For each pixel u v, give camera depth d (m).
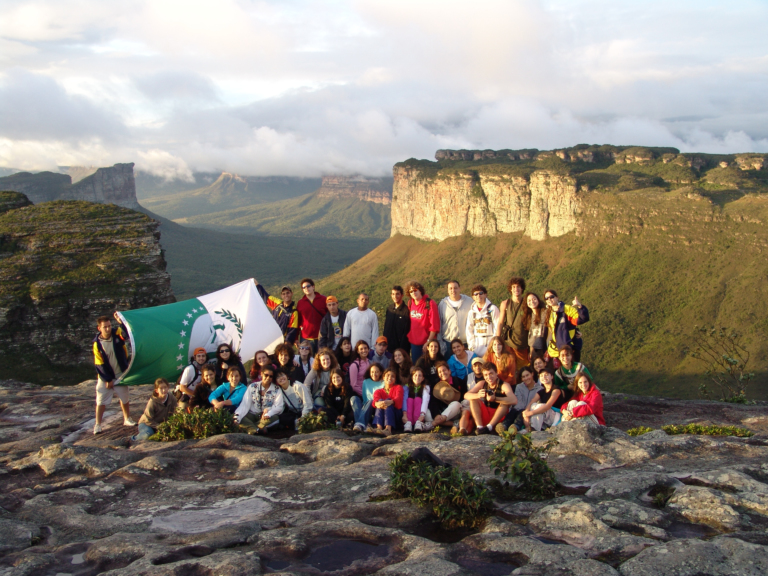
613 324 119.62
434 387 13.03
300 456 9.71
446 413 12.70
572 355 12.32
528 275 153.00
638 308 121.06
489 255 173.75
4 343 62.72
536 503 6.76
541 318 13.68
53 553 5.95
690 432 10.91
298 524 6.56
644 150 163.62
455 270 177.62
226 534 6.19
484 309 14.52
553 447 8.73
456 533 6.30
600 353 112.94
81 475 8.87
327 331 16.09
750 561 4.84
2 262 68.06
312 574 5.31
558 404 12.19
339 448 9.59
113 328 14.77
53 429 15.12
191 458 9.51
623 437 8.75
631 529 5.79
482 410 12.03
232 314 16.67
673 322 114.44
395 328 15.57
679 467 7.61
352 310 16.00
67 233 71.94
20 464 9.36
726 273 115.50
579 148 182.50
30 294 64.62
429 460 7.32
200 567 5.33
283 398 13.07
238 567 5.24
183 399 14.20
